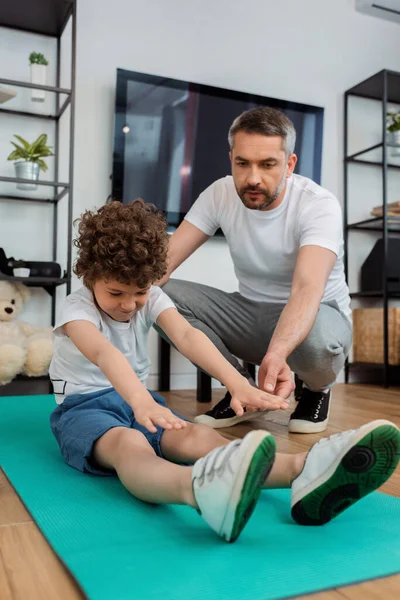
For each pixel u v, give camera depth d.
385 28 3.28
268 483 0.82
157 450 1.00
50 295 2.50
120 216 1.01
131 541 0.71
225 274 2.82
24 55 2.48
